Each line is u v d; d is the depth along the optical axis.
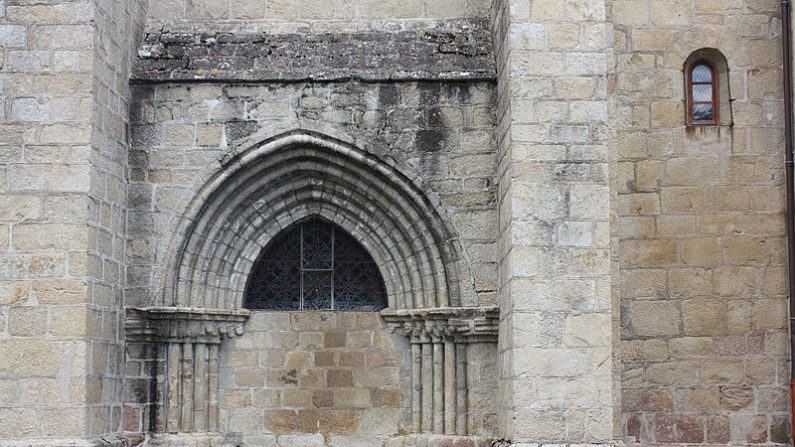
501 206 18.73
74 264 17.41
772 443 19.08
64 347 17.23
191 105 19.50
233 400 19.67
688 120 19.70
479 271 19.19
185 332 19.16
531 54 17.83
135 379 19.05
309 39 20.09
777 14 19.72
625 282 19.34
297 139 19.34
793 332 18.95
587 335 17.27
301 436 19.62
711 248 19.39
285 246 20.28
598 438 17.06
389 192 19.52
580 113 17.73
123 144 19.16
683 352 19.23
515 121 17.69
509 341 17.59
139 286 19.16
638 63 19.67
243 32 20.28
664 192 19.47
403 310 19.64
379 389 19.75
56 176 17.59
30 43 17.88
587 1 17.95
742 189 19.47
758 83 19.66
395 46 19.94
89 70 17.80
